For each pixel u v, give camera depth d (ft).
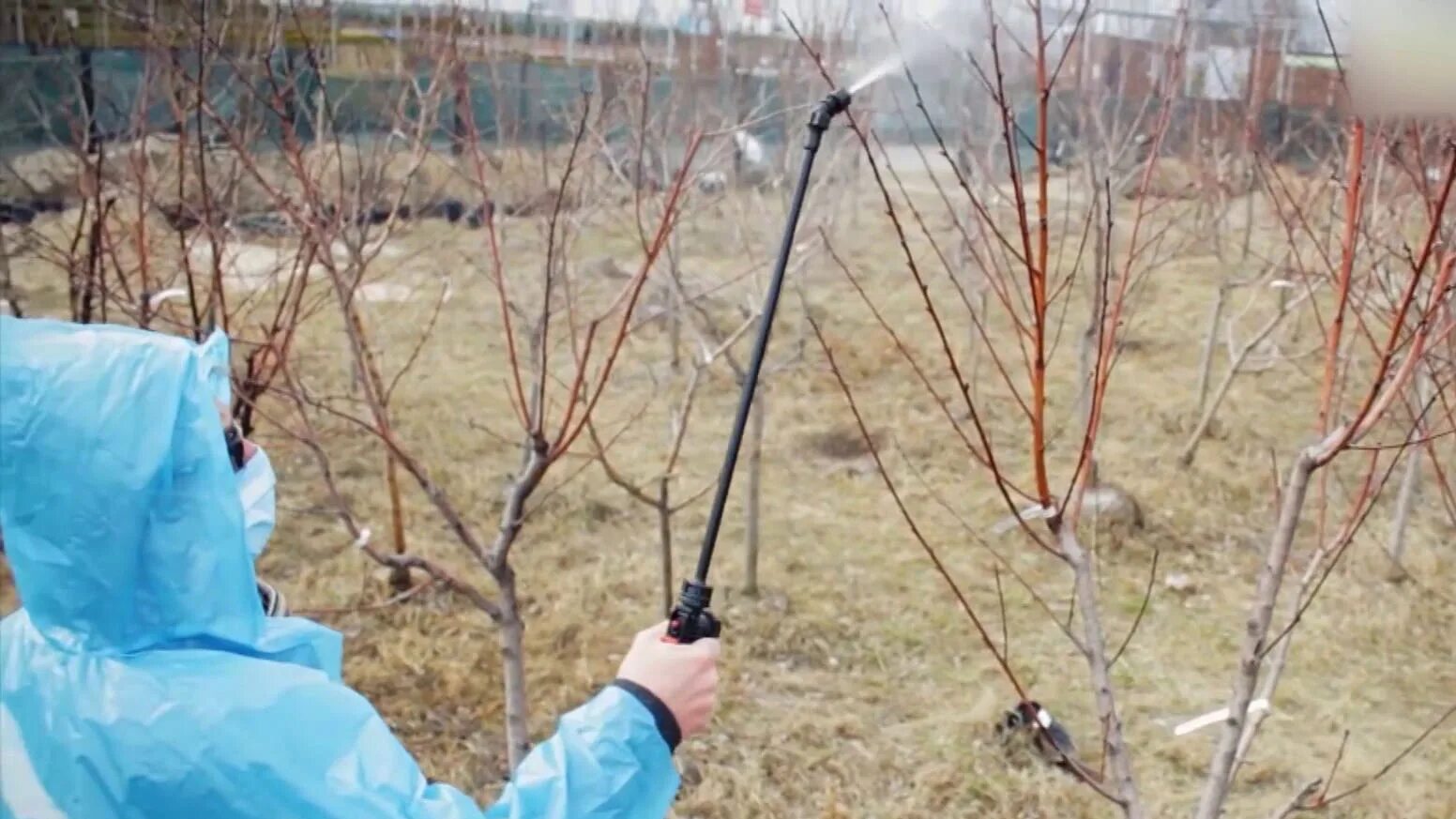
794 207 5.12
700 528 19.33
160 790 3.79
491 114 20.07
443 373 25.79
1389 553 17.76
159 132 18.15
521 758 10.23
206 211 11.59
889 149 35.68
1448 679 15.38
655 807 4.68
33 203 21.54
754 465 16.76
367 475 20.79
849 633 16.12
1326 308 30.19
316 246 10.64
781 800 12.70
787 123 20.70
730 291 29.91
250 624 4.16
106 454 3.79
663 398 24.71
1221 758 7.34
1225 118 22.94
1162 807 12.63
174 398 3.90
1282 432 23.66
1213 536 19.33
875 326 29.86
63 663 3.95
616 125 21.30
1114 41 18.98
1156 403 25.11
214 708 3.87
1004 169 23.12
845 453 22.65
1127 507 19.16
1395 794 12.98
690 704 4.76
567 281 13.50
